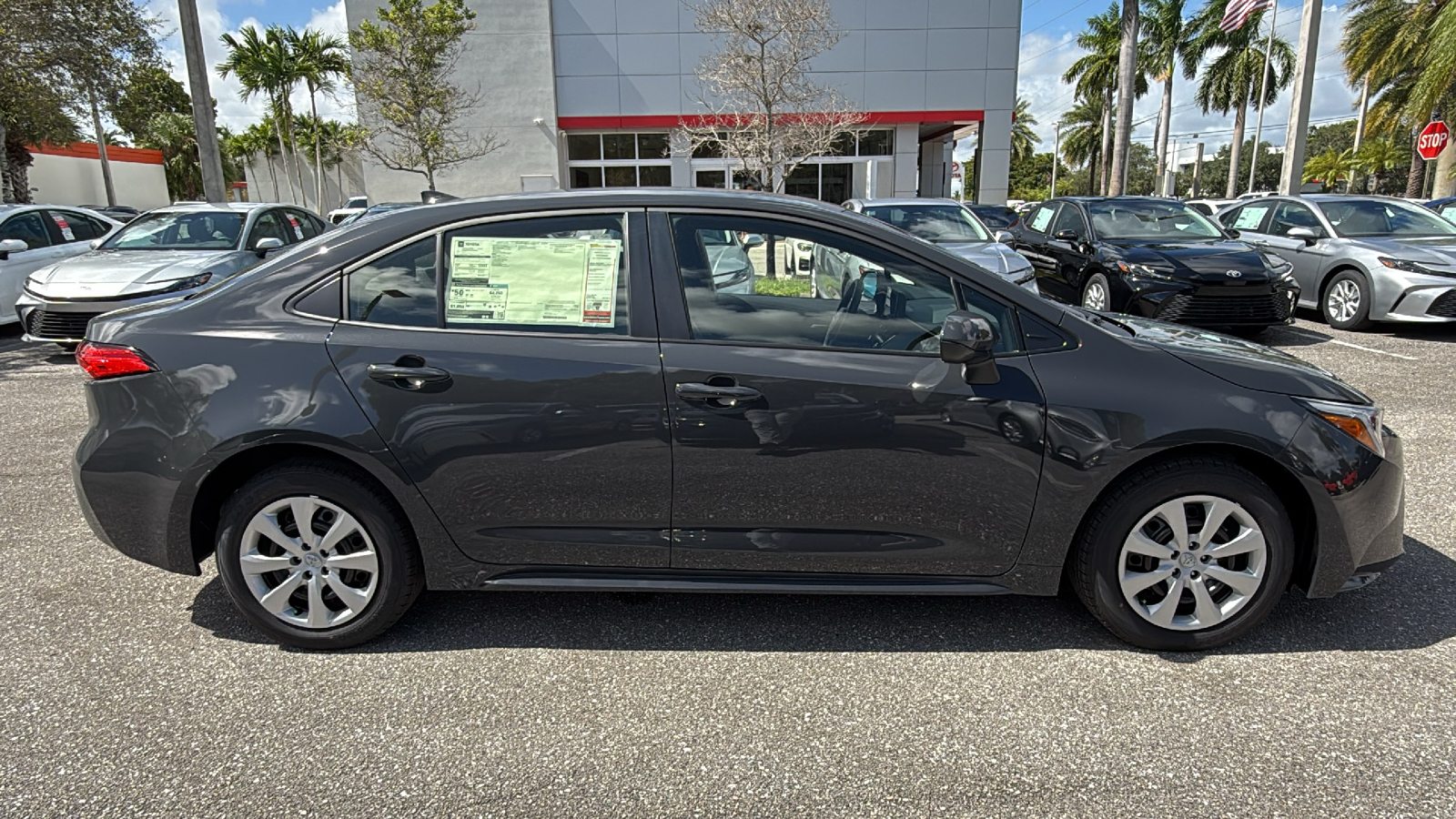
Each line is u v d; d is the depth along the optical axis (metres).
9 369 7.91
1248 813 2.11
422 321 2.80
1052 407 2.69
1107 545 2.78
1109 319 3.25
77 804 2.17
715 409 2.70
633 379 2.71
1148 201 9.89
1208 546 2.78
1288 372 2.82
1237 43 37.06
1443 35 16.94
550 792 2.22
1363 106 30.33
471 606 3.25
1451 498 4.28
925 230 9.09
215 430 2.74
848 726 2.50
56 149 32.62
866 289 2.81
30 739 2.44
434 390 2.72
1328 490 2.71
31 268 9.71
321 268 2.86
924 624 3.09
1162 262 8.31
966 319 2.58
